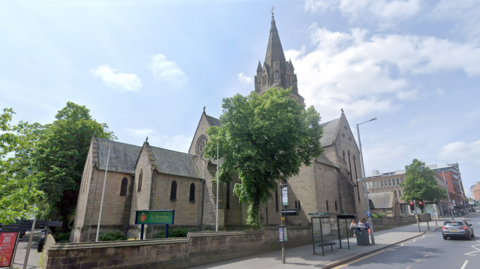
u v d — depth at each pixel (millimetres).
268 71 60344
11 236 15602
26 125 17047
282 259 16672
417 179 67125
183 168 36094
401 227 45062
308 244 25328
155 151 35844
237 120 22953
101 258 12414
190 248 15844
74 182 35812
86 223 30156
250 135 23266
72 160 37688
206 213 34594
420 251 20062
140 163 34375
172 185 33312
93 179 31750
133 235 31172
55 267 11234
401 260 16609
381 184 103750
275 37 62781
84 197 32875
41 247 24859
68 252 11602
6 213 14188
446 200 104750
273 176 25141
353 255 18438
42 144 35750
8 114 15695
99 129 42531
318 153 26094
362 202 50000
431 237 30281
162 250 14570
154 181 31312
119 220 32781
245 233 19531
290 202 40844
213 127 26578
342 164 46750
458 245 22844
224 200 34938
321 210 38562
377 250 21234
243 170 22438
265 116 23078
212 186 34906
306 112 26172
